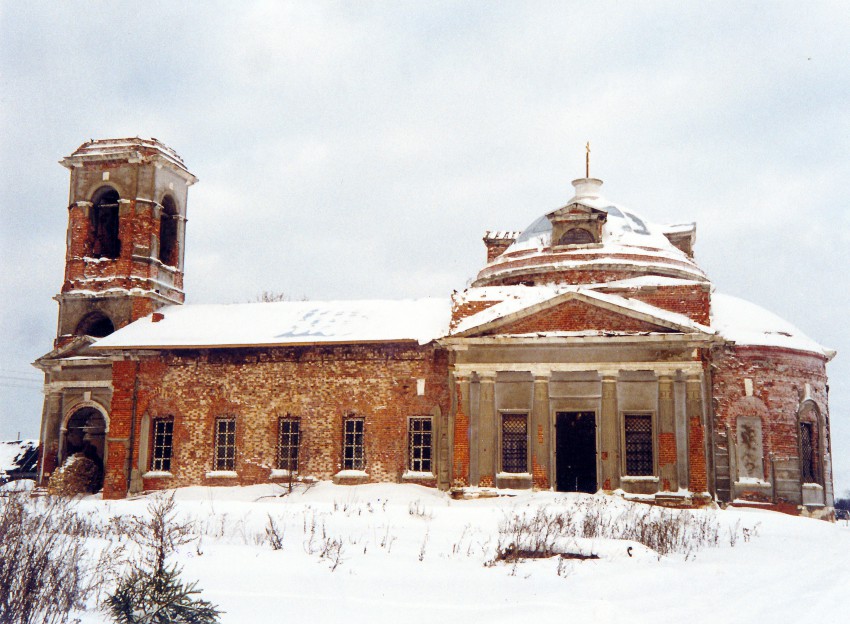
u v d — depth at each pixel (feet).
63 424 115.96
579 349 95.55
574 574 46.80
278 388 107.45
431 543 56.95
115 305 119.85
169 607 32.42
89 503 83.25
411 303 113.50
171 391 110.32
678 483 91.61
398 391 104.22
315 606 36.35
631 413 95.04
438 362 103.86
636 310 93.86
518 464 97.09
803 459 102.94
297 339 106.22
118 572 40.93
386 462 103.14
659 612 36.14
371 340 103.76
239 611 35.19
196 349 110.11
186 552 46.80
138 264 121.08
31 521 44.52
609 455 93.35
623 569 48.98
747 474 100.07
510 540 58.13
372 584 41.55
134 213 122.01
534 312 96.53
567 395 96.17
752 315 106.52
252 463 106.42
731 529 73.20
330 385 106.11
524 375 97.55
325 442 104.99
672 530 63.41
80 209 123.85
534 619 33.55
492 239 125.70
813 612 36.19
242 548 48.52
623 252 107.76
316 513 71.15
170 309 120.98
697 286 97.25
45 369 119.14
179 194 130.21
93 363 114.93
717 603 38.60
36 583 35.01
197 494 103.45
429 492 98.48
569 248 109.40
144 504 80.18
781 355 102.68
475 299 101.65
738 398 101.24
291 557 46.01
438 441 101.86
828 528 79.10
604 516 75.10
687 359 93.04
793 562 55.57
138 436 110.32
